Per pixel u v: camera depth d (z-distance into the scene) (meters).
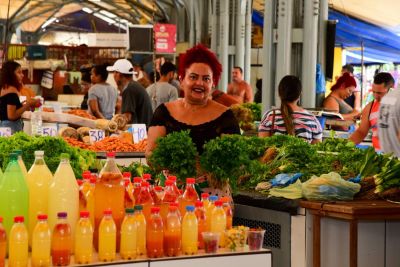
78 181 4.07
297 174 5.57
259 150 6.23
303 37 9.82
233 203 5.42
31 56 21.45
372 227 5.04
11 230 3.59
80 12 35.16
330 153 6.32
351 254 4.85
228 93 14.52
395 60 15.84
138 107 10.51
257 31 19.95
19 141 5.76
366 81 16.69
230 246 4.05
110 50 21.59
